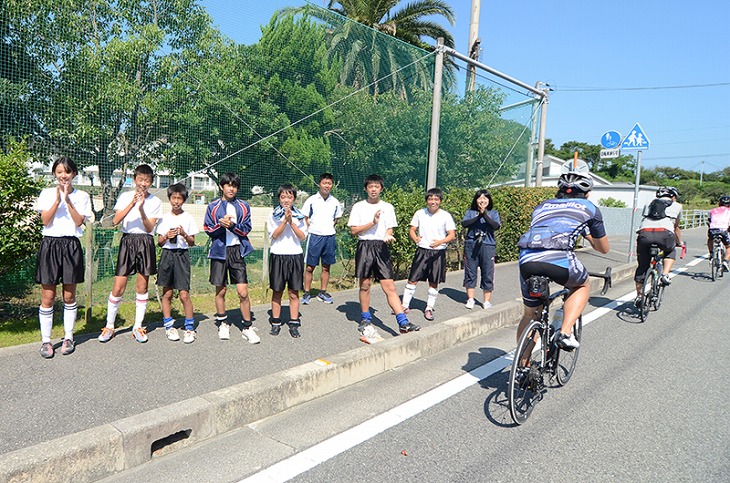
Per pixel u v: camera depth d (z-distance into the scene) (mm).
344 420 3664
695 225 31859
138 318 4906
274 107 7305
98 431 2924
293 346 4910
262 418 3648
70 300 4441
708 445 3416
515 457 3199
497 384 4449
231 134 6883
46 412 3332
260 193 7273
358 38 8383
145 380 3926
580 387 4449
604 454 3268
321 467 3021
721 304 8172
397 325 5887
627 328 6523
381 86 8789
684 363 5160
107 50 5707
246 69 6984
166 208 6418
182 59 6352
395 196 8719
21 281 5426
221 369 4223
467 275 6840
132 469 2947
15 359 4270
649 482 2951
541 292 3715
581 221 3893
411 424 3631
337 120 8133
